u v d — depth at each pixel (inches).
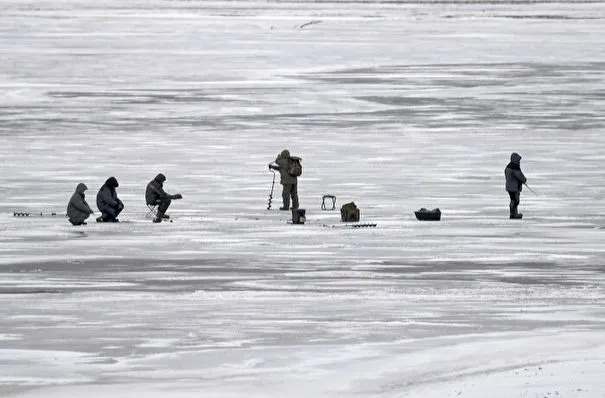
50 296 2748.5
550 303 2652.6
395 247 3656.5
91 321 2415.1
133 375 1920.5
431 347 2132.1
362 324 2380.7
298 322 2402.8
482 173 5821.9
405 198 5014.8
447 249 3617.1
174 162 6245.1
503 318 2445.9
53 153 6604.3
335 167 6053.2
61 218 4421.8
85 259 3400.6
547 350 2075.5
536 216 4500.5
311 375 1911.9
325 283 2965.1
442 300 2691.9
